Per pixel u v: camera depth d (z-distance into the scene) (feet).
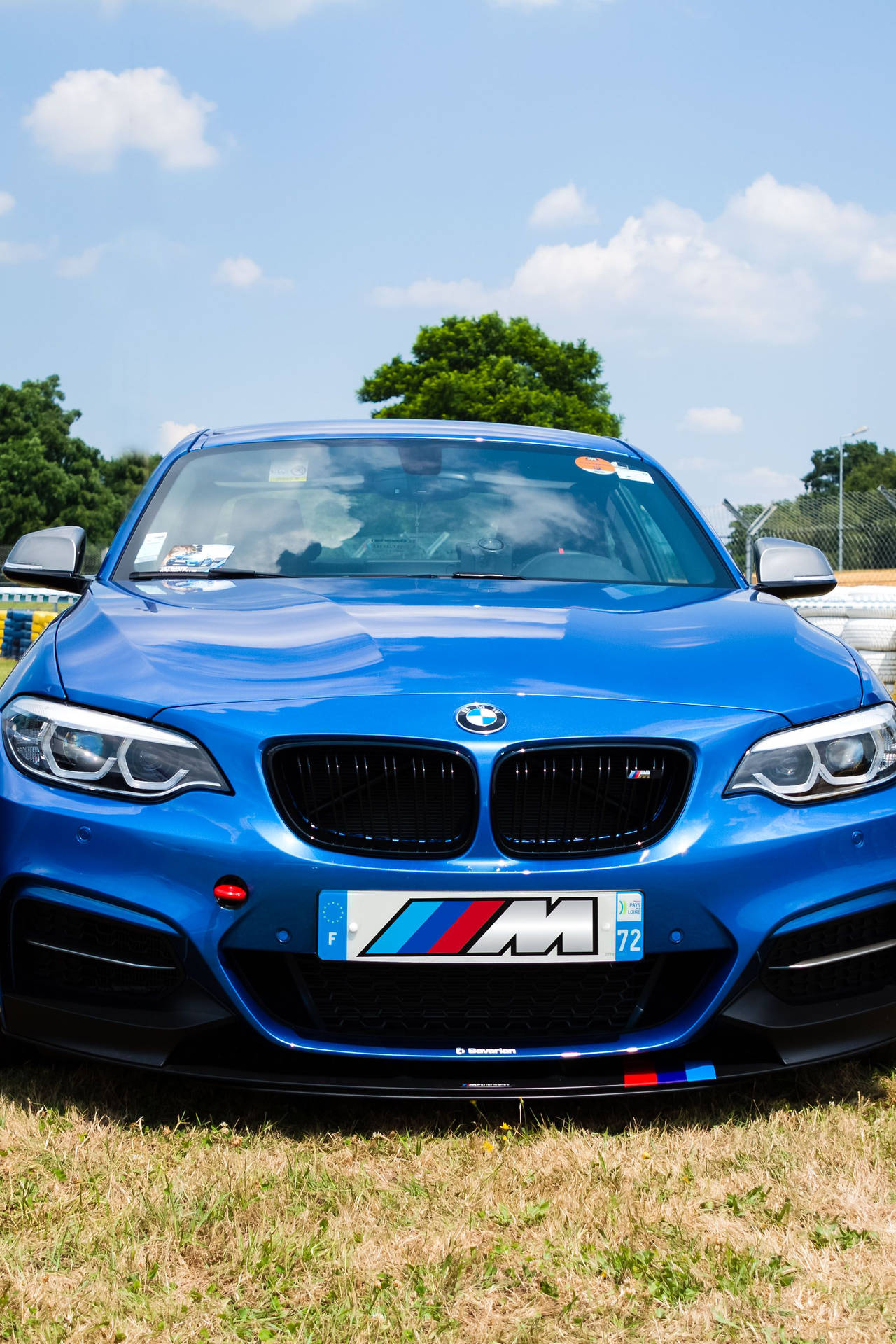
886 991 6.97
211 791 6.39
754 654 7.36
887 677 30.99
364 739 6.36
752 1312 4.90
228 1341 4.66
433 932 6.28
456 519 9.92
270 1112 6.81
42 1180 5.88
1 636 50.78
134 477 271.90
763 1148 6.40
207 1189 5.79
